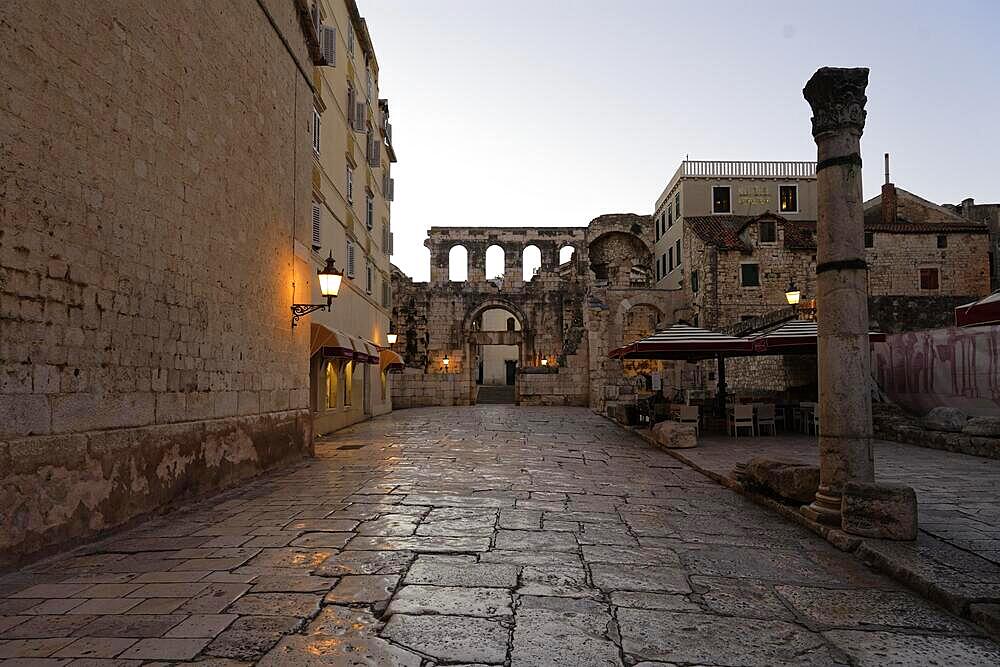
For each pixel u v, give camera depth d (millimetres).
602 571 5246
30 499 5473
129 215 6992
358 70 22672
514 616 4250
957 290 34406
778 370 24938
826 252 6820
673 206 41031
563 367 34438
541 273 44562
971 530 6305
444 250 44312
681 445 13734
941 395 16344
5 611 4328
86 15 6344
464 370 41938
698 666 3553
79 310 6168
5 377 5285
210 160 8859
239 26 9867
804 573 5273
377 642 3811
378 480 9805
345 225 20203
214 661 3551
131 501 6805
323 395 17453
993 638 3961
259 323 10516
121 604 4449
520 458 12586
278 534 6430
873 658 3672
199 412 8406
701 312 34844
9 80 5379
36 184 5652
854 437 6586
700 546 6078
